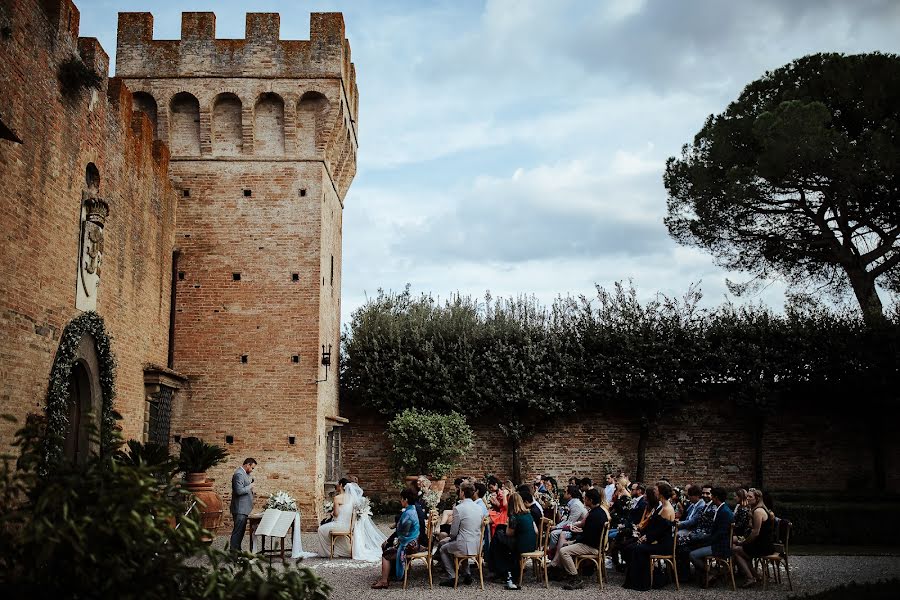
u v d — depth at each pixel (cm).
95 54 1712
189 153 2483
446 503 2864
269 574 841
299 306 2438
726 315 3094
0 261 1291
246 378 2406
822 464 3012
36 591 778
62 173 1538
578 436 3089
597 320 3130
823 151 2797
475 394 3006
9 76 1314
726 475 3034
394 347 3105
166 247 2330
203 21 2495
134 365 2006
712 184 3177
